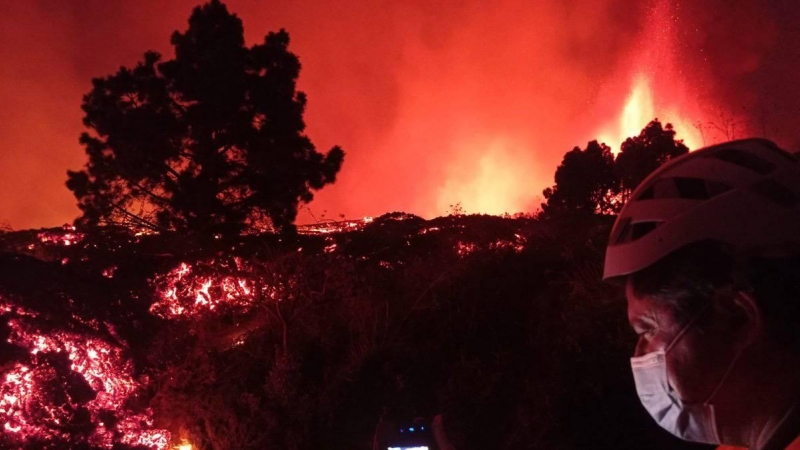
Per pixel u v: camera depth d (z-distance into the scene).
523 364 8.62
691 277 1.16
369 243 14.40
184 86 16.09
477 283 10.84
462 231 13.60
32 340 8.40
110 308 9.41
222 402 9.21
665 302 1.20
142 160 15.89
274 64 16.89
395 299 11.44
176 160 16.36
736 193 1.14
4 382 7.95
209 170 15.87
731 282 1.14
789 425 1.10
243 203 15.92
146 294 10.15
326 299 11.04
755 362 1.14
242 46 16.72
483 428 8.12
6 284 8.55
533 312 9.71
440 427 4.89
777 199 1.13
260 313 11.07
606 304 7.72
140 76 16.47
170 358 9.64
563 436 6.98
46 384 8.19
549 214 14.68
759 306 1.13
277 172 15.86
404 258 13.20
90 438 8.26
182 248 12.23
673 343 1.20
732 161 1.19
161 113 15.91
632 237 1.23
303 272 10.96
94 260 10.40
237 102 16.05
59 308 8.80
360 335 10.41
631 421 6.75
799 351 1.12
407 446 4.69
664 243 1.18
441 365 9.62
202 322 10.32
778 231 1.11
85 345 8.83
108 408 8.63
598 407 6.97
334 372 9.80
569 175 19.23
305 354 10.32
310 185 16.39
